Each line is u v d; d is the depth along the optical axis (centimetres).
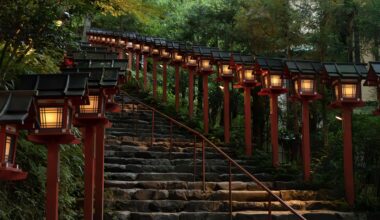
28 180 628
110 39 1870
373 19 1145
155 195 830
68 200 691
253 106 1391
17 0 563
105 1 797
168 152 1088
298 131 1252
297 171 1043
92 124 620
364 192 920
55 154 462
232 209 818
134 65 2047
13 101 372
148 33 2019
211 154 1109
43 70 728
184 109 1558
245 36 1342
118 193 817
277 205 838
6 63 605
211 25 1541
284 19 1214
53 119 456
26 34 586
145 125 1333
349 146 902
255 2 1255
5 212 556
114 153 1032
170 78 1983
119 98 1576
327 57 1237
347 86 916
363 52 1280
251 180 980
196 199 844
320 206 862
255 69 1102
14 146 381
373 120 961
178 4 1925
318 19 1191
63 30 680
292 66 990
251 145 1151
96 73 640
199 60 1312
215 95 1567
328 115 1303
